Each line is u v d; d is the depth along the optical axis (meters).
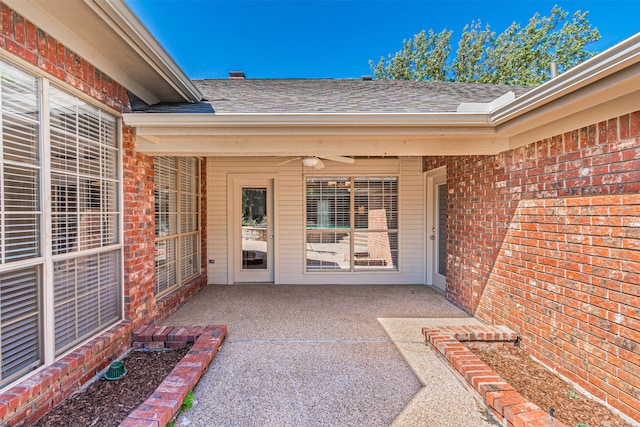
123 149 3.24
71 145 2.58
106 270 3.04
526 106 2.58
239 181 6.35
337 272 6.29
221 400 2.42
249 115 3.04
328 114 3.05
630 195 2.14
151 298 3.79
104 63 2.92
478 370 2.60
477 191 4.14
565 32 14.75
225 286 6.11
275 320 4.20
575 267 2.59
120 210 3.22
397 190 6.30
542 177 2.98
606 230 2.32
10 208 2.04
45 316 2.29
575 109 2.46
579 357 2.54
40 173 2.26
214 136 3.34
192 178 5.61
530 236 3.14
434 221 6.09
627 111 2.15
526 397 2.44
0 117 1.97
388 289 5.86
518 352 3.23
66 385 2.37
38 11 2.18
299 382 2.68
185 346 3.30
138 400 2.38
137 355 3.13
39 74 2.23
